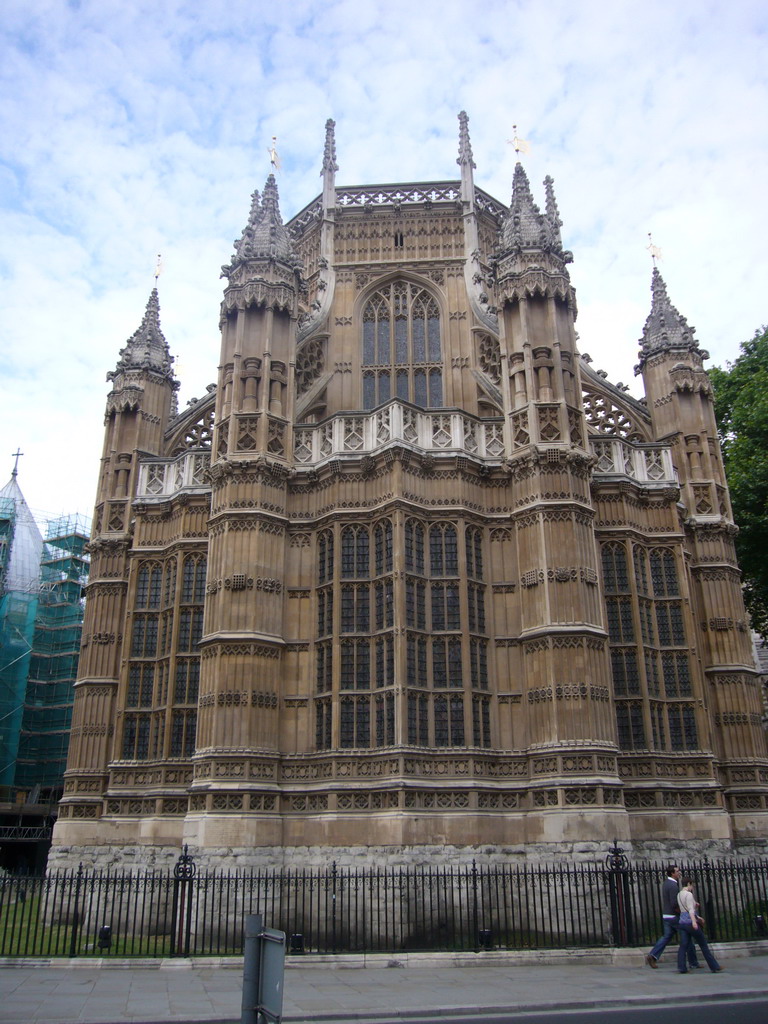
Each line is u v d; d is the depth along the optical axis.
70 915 26.28
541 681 24.67
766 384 35.69
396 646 24.11
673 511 29.55
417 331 32.94
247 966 8.04
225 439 27.69
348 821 23.06
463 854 22.77
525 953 18.52
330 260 33.72
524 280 28.50
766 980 16.22
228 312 29.16
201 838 22.73
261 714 24.52
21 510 69.00
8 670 58.53
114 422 32.94
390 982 16.20
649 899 24.11
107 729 29.25
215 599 25.84
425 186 34.88
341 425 27.62
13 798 57.47
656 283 35.09
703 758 26.78
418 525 25.97
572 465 26.83
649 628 28.09
